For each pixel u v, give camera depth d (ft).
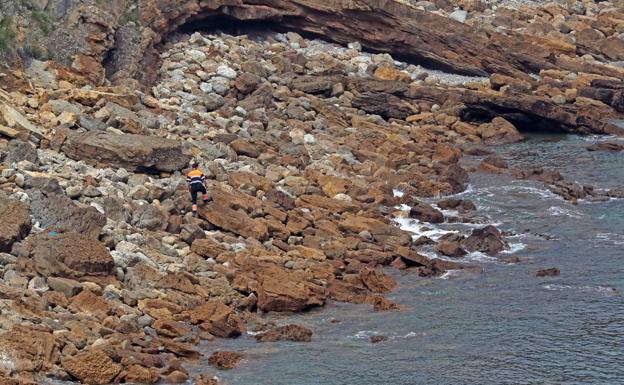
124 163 171.42
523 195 191.31
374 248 160.15
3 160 163.12
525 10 325.42
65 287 129.39
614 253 160.04
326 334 131.64
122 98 199.52
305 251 154.92
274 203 170.40
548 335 130.52
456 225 174.50
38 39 208.23
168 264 143.13
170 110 209.36
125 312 128.57
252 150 194.49
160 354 122.11
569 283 148.05
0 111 173.99
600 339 128.88
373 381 118.32
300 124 221.46
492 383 117.80
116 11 229.25
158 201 161.68
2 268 133.08
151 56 233.96
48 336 116.26
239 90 232.53
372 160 205.98
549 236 168.76
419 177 196.44
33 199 148.46
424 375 119.75
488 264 157.17
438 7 320.91
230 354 122.42
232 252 150.41
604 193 191.93
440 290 146.92
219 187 171.32
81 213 145.28
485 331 132.16
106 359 114.83
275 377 118.73
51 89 198.29
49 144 174.50
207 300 136.77
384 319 136.46
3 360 111.86
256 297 139.54
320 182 184.85
